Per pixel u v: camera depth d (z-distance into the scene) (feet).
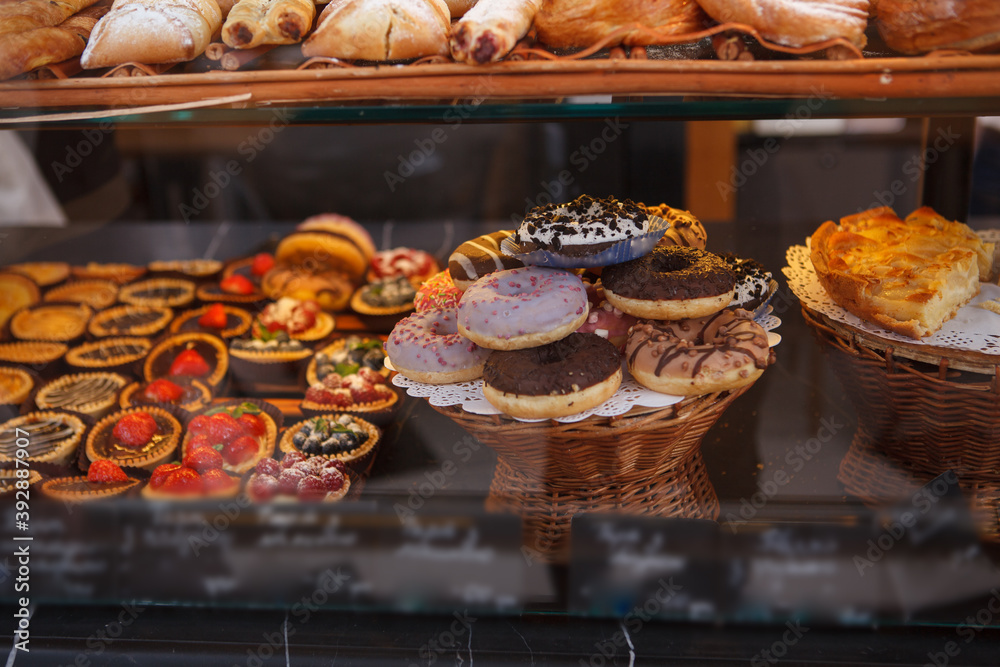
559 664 3.84
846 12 3.29
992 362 3.74
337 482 4.66
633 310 3.91
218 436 5.23
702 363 3.61
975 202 5.39
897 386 3.96
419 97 3.49
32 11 3.91
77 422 5.37
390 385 5.66
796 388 4.92
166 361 6.11
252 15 3.60
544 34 3.60
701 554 4.03
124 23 3.59
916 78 3.18
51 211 6.25
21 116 3.62
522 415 3.61
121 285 6.75
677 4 3.47
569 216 3.96
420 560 4.17
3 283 6.41
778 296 5.44
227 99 3.53
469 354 4.09
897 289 4.01
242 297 6.72
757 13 3.27
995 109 3.30
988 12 3.09
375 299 6.51
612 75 3.34
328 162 6.46
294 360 6.02
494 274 4.08
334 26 3.50
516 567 4.13
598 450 3.78
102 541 4.33
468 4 4.04
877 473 4.27
